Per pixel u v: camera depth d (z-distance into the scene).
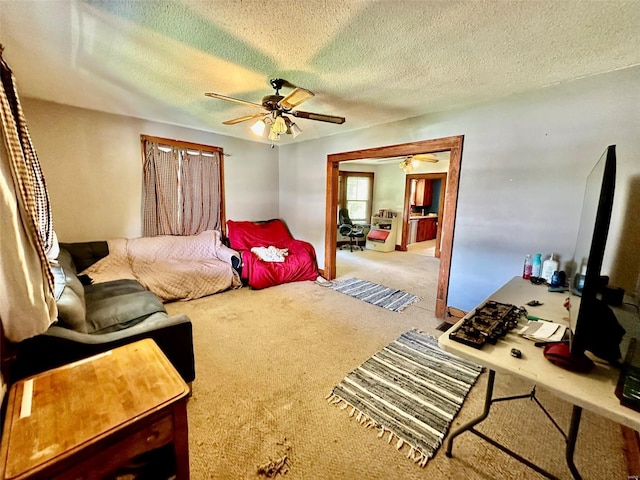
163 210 3.87
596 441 1.48
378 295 3.73
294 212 5.04
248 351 2.33
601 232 0.91
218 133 4.35
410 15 1.42
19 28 1.58
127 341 1.50
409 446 1.46
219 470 1.32
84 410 0.89
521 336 1.27
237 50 1.81
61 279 1.64
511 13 1.39
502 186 2.58
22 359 1.23
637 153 1.93
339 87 2.38
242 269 3.85
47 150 3.04
